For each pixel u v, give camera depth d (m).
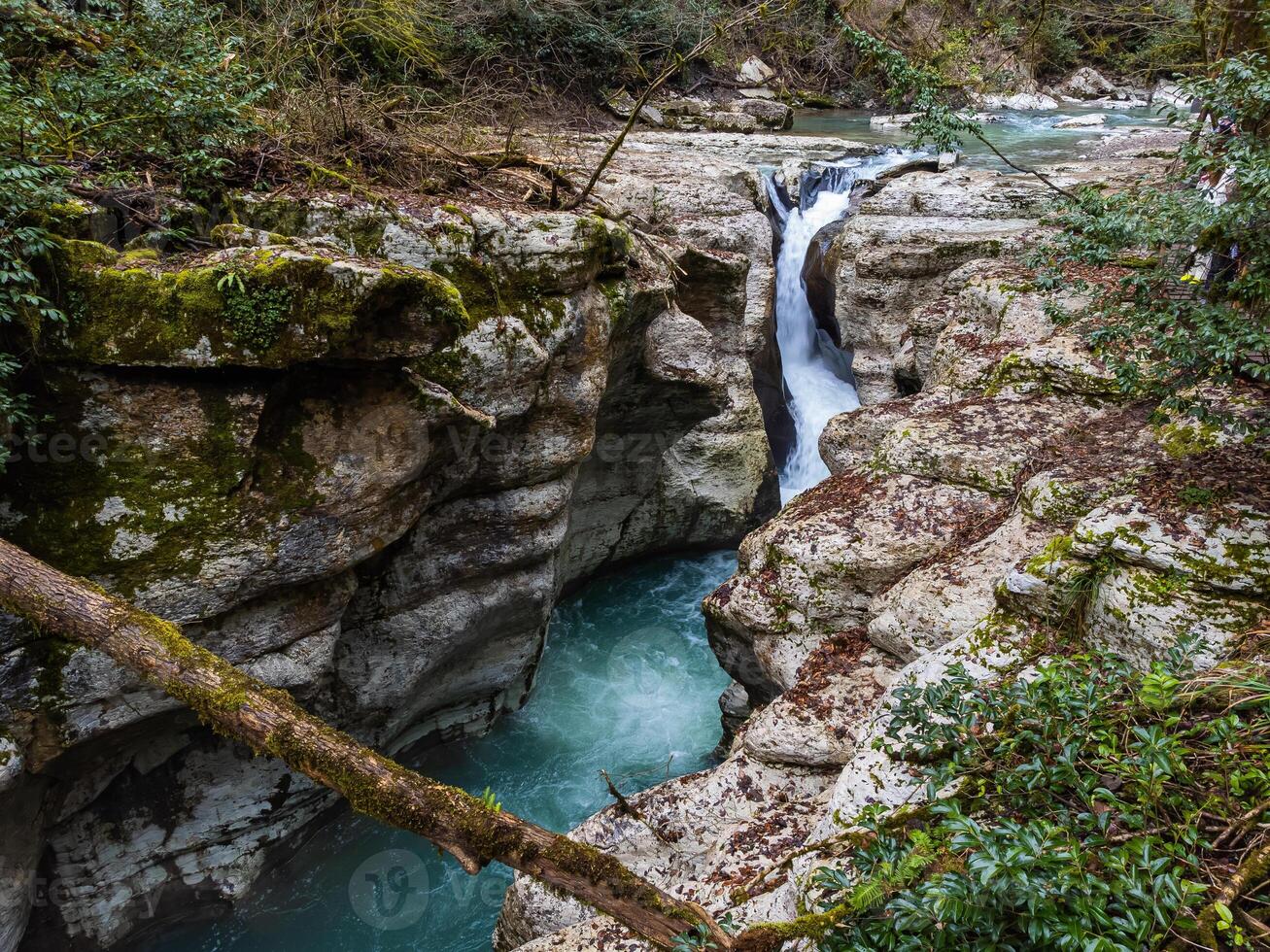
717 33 6.40
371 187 5.72
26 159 4.10
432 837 2.74
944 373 7.41
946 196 11.11
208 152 5.11
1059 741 2.80
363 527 4.96
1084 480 4.77
